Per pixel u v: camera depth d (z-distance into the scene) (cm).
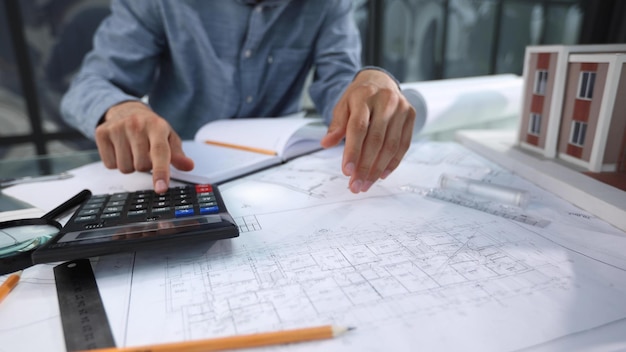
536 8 239
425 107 65
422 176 49
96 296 24
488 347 19
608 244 31
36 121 175
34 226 33
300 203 40
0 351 20
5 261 27
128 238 28
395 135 42
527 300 23
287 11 81
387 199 41
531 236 32
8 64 164
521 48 249
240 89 84
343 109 45
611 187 40
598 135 45
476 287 25
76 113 62
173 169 49
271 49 83
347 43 84
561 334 20
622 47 49
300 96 97
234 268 27
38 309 23
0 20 158
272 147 57
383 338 20
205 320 22
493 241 31
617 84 42
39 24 166
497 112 81
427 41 228
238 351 19
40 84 172
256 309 23
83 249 26
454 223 35
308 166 55
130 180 49
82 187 46
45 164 57
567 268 27
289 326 21
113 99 58
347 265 28
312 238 32
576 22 232
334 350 19
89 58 78
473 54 242
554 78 50
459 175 50
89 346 20
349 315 22
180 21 77
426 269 27
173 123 89
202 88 85
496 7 233
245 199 42
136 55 76
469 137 66
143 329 21
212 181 46
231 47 81
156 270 27
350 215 37
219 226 30
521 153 55
